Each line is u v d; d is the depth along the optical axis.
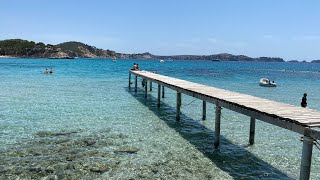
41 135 15.52
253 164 12.26
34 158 12.15
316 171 11.69
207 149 14.04
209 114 22.55
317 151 14.16
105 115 21.05
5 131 16.11
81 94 31.72
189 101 28.97
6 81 43.72
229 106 13.14
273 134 17.09
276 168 11.88
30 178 10.30
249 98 14.23
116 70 83.62
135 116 21.09
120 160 12.20
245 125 19.16
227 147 14.45
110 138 15.28
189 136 16.22
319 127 8.52
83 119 19.55
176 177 10.72
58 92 32.72
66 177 10.47
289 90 40.97
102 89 37.09
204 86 19.97
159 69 100.88
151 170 11.28
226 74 77.44
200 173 11.16
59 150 13.20
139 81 50.22
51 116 20.20
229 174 11.15
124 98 30.05
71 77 54.88
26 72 65.38
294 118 9.43
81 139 14.95
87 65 119.25
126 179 10.43
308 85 49.41
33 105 24.16
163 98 30.92
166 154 13.13
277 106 12.00
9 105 23.83
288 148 14.55
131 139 15.23
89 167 11.38
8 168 11.06
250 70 108.25
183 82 23.08
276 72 96.94
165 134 16.47
